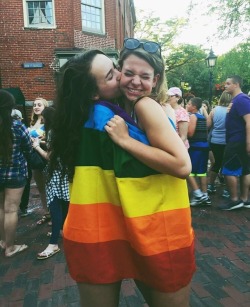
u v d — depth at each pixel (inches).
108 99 57.7
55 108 57.6
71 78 55.0
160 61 55.4
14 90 399.2
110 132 52.2
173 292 54.3
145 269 54.6
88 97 55.0
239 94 184.5
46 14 449.1
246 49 641.6
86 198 55.4
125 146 51.4
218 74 814.5
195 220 178.7
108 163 54.0
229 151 189.2
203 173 204.4
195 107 205.5
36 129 179.0
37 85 450.3
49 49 448.1
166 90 57.9
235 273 119.7
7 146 132.9
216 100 719.1
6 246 144.9
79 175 55.6
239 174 189.9
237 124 185.0
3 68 444.1
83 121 55.1
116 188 54.4
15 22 442.0
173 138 51.5
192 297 104.7
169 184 54.1
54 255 141.8
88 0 470.0
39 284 118.9
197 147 199.8
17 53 445.4
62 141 57.6
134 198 52.2
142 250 52.4
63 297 109.5
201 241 150.1
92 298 57.4
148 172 52.7
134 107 53.6
